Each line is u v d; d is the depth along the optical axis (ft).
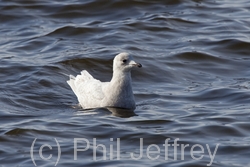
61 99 55.42
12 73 59.93
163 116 50.42
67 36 71.31
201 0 81.00
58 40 70.13
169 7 79.00
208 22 74.95
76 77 55.77
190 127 47.83
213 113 51.19
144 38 70.38
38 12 78.07
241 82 59.57
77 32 71.87
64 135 46.29
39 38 70.44
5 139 45.62
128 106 52.19
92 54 64.69
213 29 72.95
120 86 51.83
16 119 50.01
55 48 67.82
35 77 58.80
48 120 49.60
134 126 48.06
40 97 55.36
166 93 56.80
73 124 48.47
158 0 79.71
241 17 76.43
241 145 44.47
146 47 67.82
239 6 79.87
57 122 48.96
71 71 61.36
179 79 60.70
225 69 63.10
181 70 62.49
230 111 51.65
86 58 63.62
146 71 61.41
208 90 57.00
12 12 77.77
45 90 56.90
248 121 49.06
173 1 80.07
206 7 79.20
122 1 78.95
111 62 63.52
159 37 70.95
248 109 52.03
